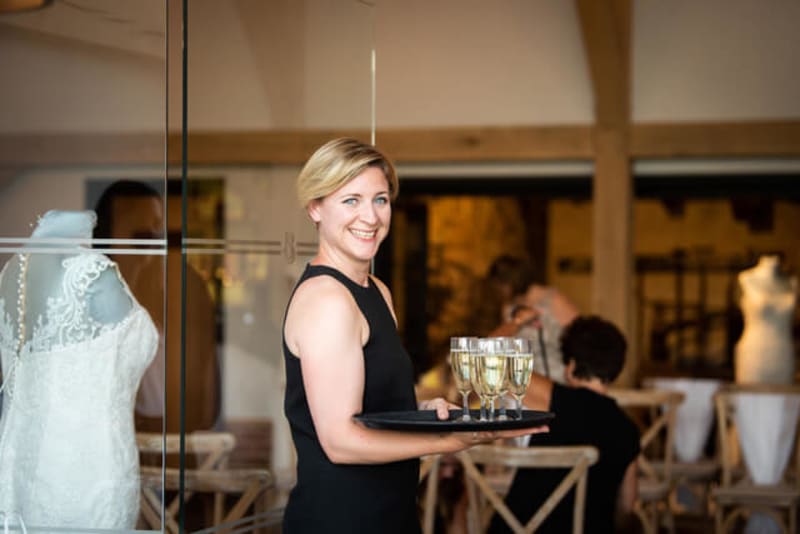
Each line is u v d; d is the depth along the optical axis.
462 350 2.32
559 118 7.41
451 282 10.12
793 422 6.09
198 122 3.53
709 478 6.30
